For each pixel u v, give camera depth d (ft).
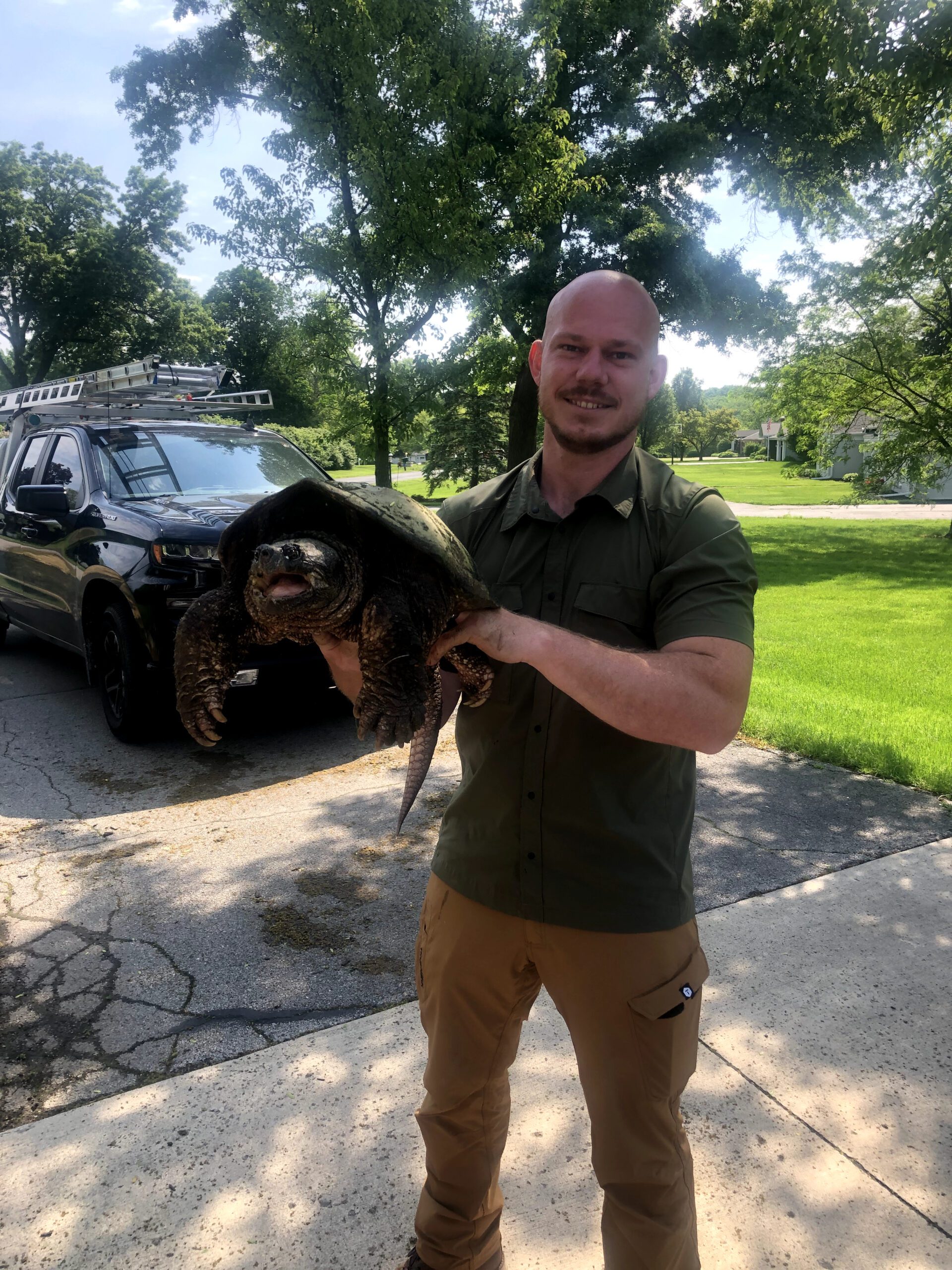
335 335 42.50
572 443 5.23
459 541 5.31
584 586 5.17
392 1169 6.82
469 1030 5.44
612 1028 4.99
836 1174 6.84
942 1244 6.22
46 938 10.27
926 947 10.18
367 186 39.70
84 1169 6.79
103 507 17.90
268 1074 7.93
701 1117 7.46
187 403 24.64
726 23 54.95
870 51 20.29
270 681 16.52
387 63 39.01
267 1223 6.31
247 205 41.86
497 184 43.88
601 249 54.08
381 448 46.44
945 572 49.52
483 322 44.62
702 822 13.98
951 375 60.13
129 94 52.19
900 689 22.71
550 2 42.60
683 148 54.90
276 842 13.05
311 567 4.43
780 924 10.71
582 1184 6.72
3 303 125.29
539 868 5.02
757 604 38.65
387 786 15.49
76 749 17.52
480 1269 5.70
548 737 5.01
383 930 10.52
